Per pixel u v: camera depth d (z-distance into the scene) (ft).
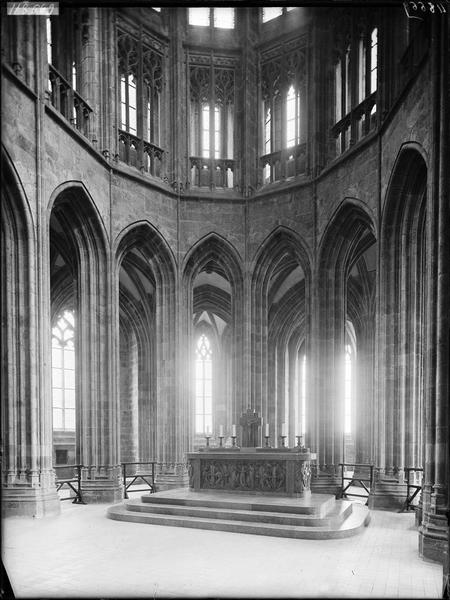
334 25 78.95
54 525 48.73
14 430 51.60
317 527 44.68
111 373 69.87
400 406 60.54
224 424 121.49
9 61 52.44
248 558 36.73
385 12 63.05
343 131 75.10
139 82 79.20
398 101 56.44
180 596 27.91
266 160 85.61
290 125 87.81
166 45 85.20
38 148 54.60
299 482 52.95
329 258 76.13
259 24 88.17
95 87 72.18
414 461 60.39
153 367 104.68
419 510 49.14
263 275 83.66
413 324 61.16
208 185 86.07
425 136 49.85
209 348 124.26
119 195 73.77
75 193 65.57
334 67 79.41
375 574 33.04
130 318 106.11
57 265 97.40
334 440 73.67
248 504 49.42
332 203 74.08
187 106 85.66
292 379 119.96
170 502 53.21
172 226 81.71
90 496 65.72
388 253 62.18
